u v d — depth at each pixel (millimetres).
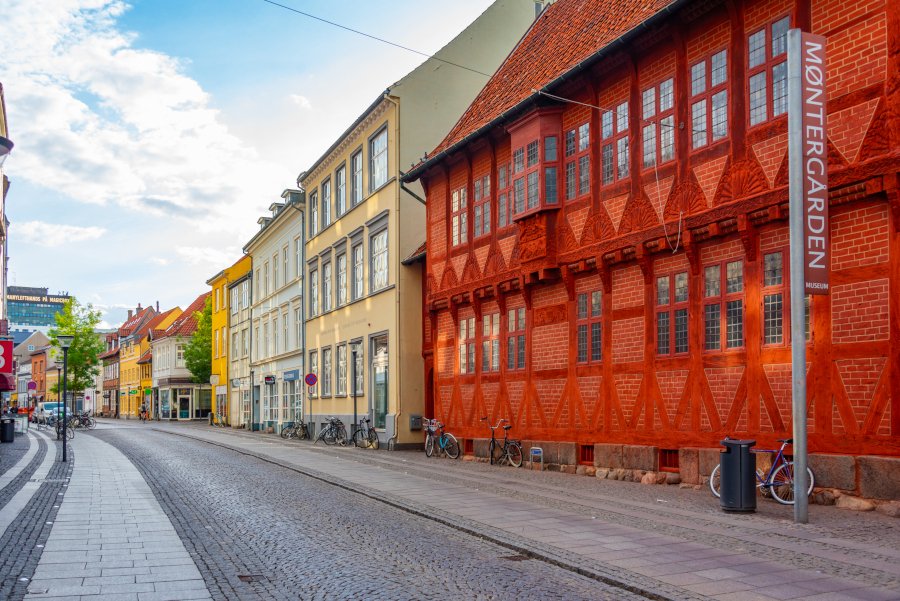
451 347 25219
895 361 11500
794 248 11109
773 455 13250
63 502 14523
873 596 7316
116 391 113125
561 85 18766
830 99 12547
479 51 31453
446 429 25359
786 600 7230
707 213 14758
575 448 18594
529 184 19703
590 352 18234
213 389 66062
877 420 11719
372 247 32688
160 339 88188
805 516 11000
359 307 33656
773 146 13523
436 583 8180
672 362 15773
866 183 11844
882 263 11750
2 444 34469
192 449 29922
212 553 9797
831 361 12422
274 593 7809
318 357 39500
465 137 22391
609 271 17578
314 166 39625
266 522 12172
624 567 8578
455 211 24656
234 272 59156
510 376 21547
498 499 14195
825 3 12727
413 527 11648
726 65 14609
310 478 18797
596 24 19375
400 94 30000
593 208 17969
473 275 23297
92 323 71375
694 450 15055
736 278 14398
